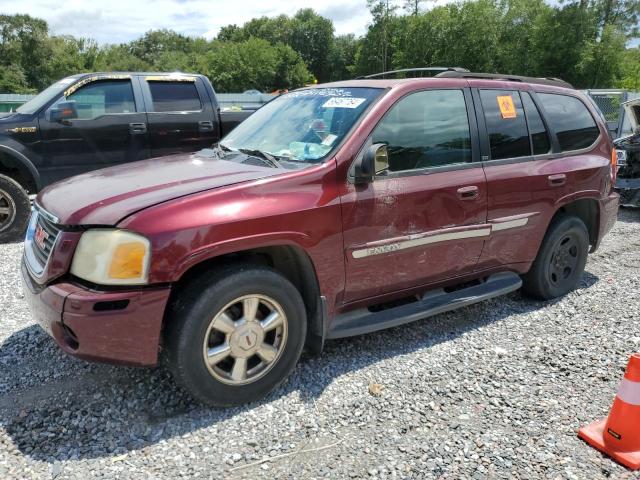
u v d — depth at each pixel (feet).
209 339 9.61
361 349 12.67
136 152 24.52
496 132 13.66
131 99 24.39
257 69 329.93
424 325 14.11
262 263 11.07
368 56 221.25
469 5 169.99
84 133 23.17
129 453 8.91
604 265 19.52
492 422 9.89
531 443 9.30
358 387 11.02
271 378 10.39
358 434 9.52
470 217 12.81
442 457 8.92
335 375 11.47
